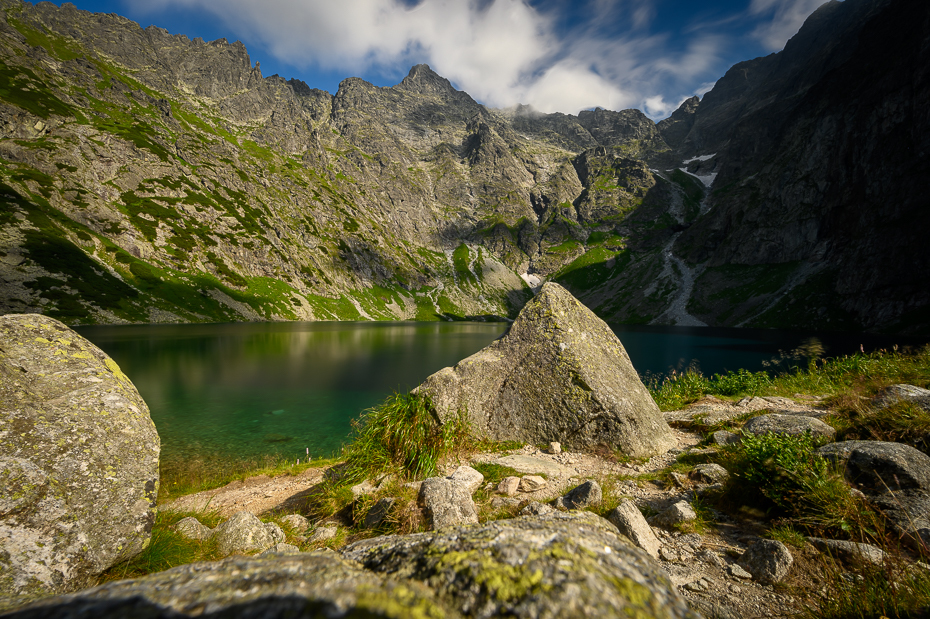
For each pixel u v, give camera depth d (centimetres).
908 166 11312
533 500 632
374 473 783
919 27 12900
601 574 163
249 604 123
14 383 424
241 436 2059
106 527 423
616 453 821
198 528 592
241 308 11719
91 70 18575
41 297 7850
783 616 338
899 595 320
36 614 132
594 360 922
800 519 466
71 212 10769
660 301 16700
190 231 13200
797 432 655
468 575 163
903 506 432
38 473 397
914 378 927
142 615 123
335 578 151
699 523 520
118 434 460
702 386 1373
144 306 9375
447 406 900
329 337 7912
